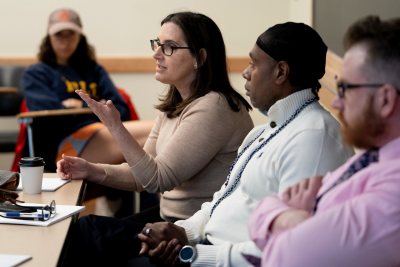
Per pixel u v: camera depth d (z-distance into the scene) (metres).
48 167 6.17
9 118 8.14
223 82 3.87
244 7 8.31
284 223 2.03
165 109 3.98
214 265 2.75
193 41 3.80
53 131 6.16
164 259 2.97
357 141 1.97
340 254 1.78
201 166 3.70
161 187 3.65
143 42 8.29
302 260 1.81
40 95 6.63
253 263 2.61
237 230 2.86
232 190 3.05
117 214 5.91
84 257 3.13
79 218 3.26
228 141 3.76
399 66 1.88
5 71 7.46
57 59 6.84
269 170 2.76
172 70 3.85
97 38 8.26
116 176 3.89
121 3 8.21
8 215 2.81
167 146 3.72
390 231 1.77
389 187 1.83
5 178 3.33
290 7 8.28
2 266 2.19
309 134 2.70
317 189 2.12
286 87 2.87
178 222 3.25
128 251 3.20
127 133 3.63
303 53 2.82
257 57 2.90
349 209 1.82
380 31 1.90
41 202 3.19
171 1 8.25
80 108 6.36
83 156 5.97
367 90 1.90
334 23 6.10
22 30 8.16
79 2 8.19
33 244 2.47
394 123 1.91
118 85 8.34
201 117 3.71
